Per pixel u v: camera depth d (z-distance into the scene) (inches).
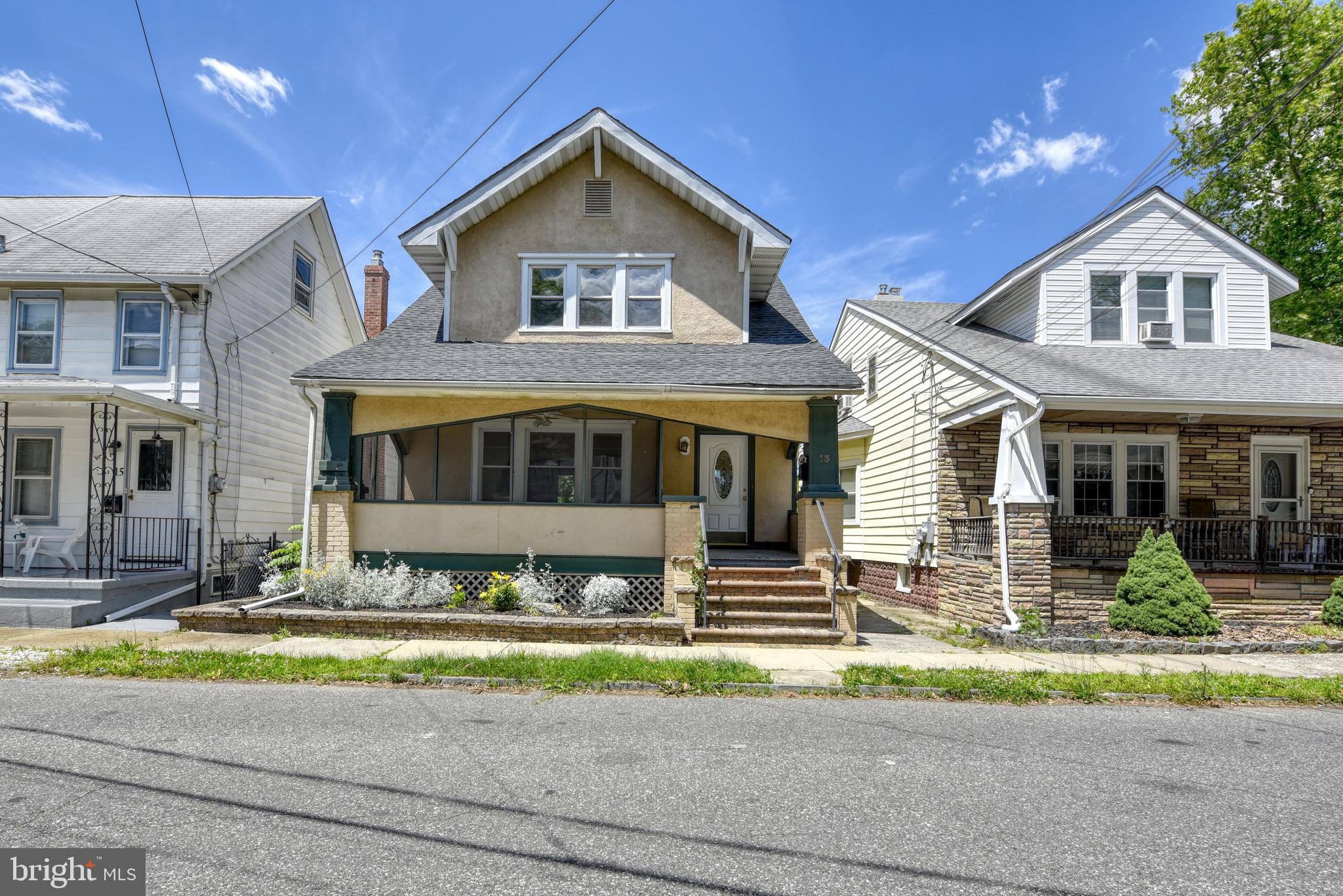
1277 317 829.8
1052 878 143.6
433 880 137.6
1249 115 768.3
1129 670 348.5
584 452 481.1
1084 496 541.6
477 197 514.6
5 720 240.2
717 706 279.0
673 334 531.8
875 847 155.9
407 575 442.6
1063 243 567.2
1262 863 151.9
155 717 245.8
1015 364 505.0
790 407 474.9
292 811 168.7
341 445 466.9
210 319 537.3
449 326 530.0
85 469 533.0
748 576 449.1
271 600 423.2
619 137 514.0
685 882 138.9
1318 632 438.9
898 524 647.1
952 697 302.4
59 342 529.7
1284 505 550.3
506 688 299.1
